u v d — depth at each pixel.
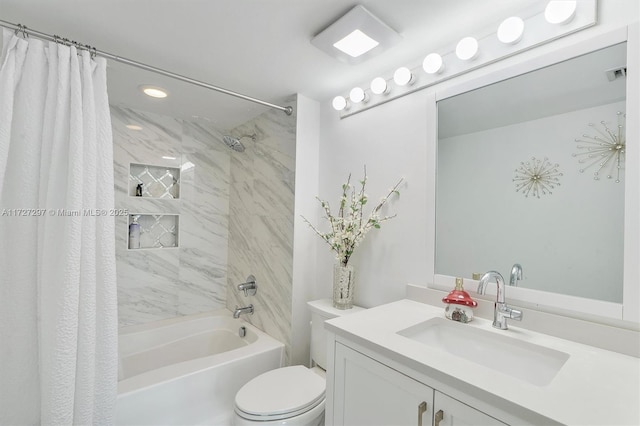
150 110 2.39
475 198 1.29
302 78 1.78
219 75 1.76
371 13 1.19
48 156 1.21
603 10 0.99
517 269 1.17
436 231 1.41
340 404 1.13
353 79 1.78
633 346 0.90
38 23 1.29
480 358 1.12
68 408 1.14
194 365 1.70
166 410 1.54
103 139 1.31
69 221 1.18
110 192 1.32
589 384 0.75
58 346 1.13
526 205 1.15
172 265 2.56
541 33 1.11
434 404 0.83
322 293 2.05
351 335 1.07
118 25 1.30
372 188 1.73
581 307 1.00
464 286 1.31
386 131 1.66
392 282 1.59
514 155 1.19
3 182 1.14
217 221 2.81
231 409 1.76
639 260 0.89
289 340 1.99
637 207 0.90
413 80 1.52
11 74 1.14
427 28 1.29
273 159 2.23
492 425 0.71
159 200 2.50
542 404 0.66
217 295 2.81
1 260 1.15
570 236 1.04
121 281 2.33
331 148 2.01
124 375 2.09
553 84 1.09
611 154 0.96
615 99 0.96
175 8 1.19
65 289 1.15
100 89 1.32
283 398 1.37
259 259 2.35
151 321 2.46
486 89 1.27
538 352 0.99
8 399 1.15
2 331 1.14
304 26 1.30
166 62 1.62
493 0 1.12
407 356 0.89
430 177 1.43
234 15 1.23
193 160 2.67
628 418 0.62
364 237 1.73
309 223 2.05
